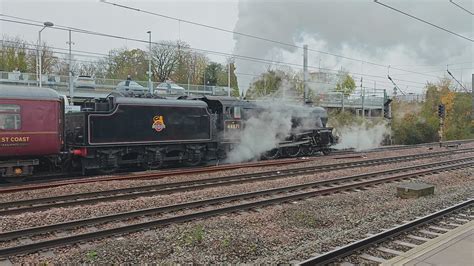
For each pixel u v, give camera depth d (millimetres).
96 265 6414
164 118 18422
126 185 13617
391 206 10625
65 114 17438
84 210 9859
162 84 38406
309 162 21344
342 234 8008
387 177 15383
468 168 19172
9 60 50094
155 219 9281
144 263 6508
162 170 18250
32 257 6832
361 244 6996
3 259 6668
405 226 8000
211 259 6645
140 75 64062
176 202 11172
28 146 14461
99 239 7777
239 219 9297
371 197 12016
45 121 14828
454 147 33375
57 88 32875
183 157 19359
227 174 16609
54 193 12266
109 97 17297
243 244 7336
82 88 34312
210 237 7719
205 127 20062
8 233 7703
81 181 14141
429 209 10164
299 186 13336
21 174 14703
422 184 12438
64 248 7305
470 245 6590
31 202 10750
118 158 17266
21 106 14312
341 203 11188
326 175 16297
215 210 9797
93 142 16297
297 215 9547
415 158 23578
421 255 6145
